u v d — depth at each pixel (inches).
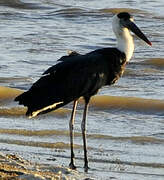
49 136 577.0
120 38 525.7
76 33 1126.4
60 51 986.1
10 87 766.5
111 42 1063.6
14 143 544.4
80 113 662.5
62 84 486.6
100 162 500.4
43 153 515.2
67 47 1014.4
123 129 610.9
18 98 475.8
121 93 751.7
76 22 1241.4
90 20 1254.3
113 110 681.6
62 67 491.8
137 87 785.6
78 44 1039.0
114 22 530.9
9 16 1277.1
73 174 434.0
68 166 476.4
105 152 530.9
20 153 505.7
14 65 880.9
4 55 939.3
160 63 911.0
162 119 653.9
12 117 638.5
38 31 1135.6
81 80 493.0
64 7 1384.1
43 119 634.2
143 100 701.9
